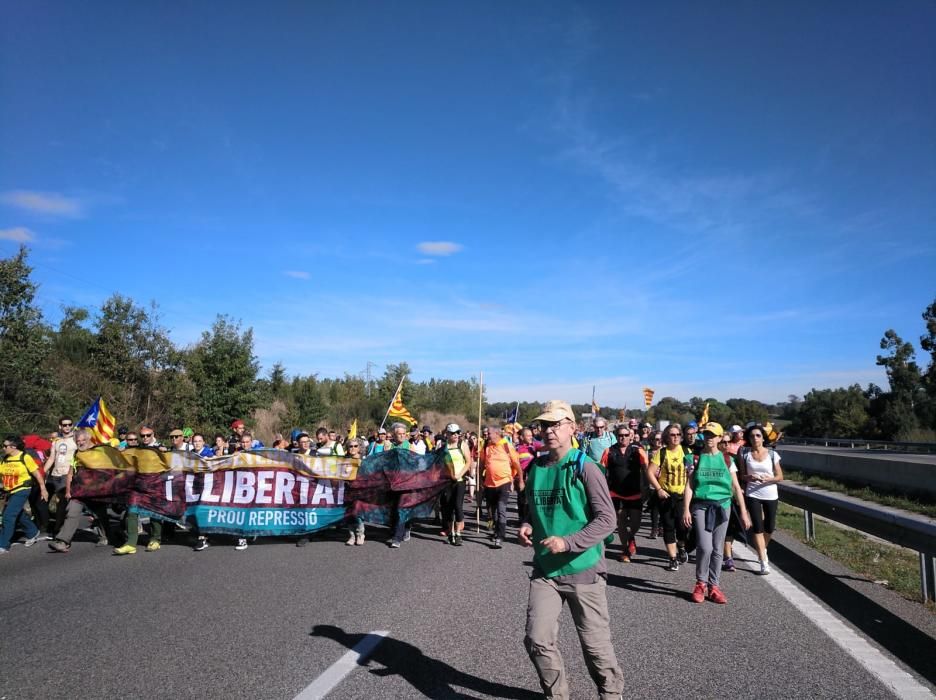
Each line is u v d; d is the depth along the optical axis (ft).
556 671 12.51
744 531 26.17
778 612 21.08
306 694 14.14
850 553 30.89
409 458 35.37
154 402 98.43
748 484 27.61
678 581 26.00
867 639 18.17
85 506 34.04
